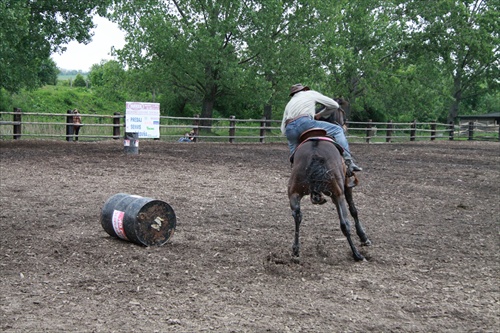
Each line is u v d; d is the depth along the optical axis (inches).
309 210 379.6
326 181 245.0
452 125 1473.9
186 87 1423.5
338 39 1558.8
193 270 241.6
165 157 687.1
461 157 839.7
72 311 191.2
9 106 1465.3
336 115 309.0
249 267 248.2
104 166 577.0
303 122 273.3
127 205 278.5
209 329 178.5
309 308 200.2
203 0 1278.3
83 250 266.1
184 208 375.2
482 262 267.0
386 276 241.0
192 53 1253.7
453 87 2240.4
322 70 1374.3
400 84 1795.0
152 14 1277.1
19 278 224.7
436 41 1787.6
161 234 280.1
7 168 536.1
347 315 194.5
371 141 1322.6
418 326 186.9
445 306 205.6
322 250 276.2
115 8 1290.6
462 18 1772.9
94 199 395.9
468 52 1920.5
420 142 1268.5
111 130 1100.5
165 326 180.2
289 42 1332.4
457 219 369.1
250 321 186.2
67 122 912.9
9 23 751.7
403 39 1774.1
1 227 305.6
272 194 442.0
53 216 336.8
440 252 283.4
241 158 710.5
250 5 1310.3
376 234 317.4
